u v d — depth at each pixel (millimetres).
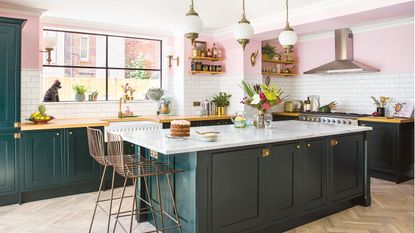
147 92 6066
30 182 4016
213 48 6387
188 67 6207
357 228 3227
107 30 5621
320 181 3418
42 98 5199
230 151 2709
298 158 3205
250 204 2852
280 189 3068
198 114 6230
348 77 6176
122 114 5586
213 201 2623
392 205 3906
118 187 4699
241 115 3865
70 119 5105
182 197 2730
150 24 5695
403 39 5363
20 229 3197
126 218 3492
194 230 2564
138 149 3330
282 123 4336
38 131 4047
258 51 6293
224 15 5094
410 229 3184
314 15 4609
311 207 3336
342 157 3631
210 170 2602
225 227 2699
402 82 5391
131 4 4469
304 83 6973
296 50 7090
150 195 3301
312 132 3338
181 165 2721
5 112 3814
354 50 6043
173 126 2951
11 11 4445
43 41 4965
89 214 3611
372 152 5156
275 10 4801
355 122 5355
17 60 3814
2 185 3855
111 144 2707
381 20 5418
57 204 3965
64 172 4227
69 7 4578
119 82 6000
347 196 3688
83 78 5648
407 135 4992
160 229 2854
